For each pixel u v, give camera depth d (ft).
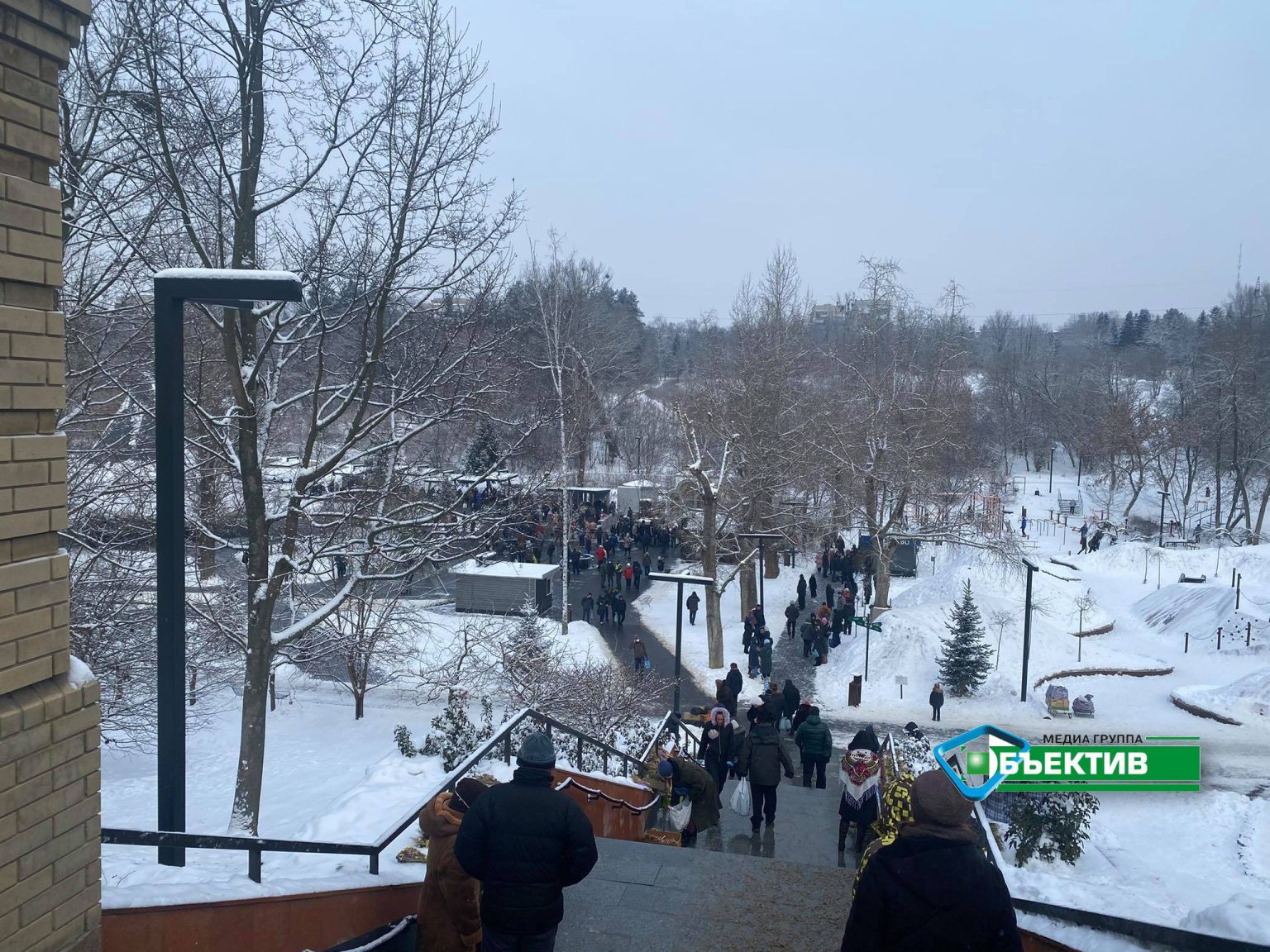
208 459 47.14
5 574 12.12
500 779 28.91
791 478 127.54
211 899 15.55
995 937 11.14
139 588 52.11
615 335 214.07
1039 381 290.56
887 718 86.74
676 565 147.74
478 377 46.80
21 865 12.16
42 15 12.80
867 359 134.21
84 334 44.70
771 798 39.19
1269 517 212.43
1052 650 106.01
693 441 106.83
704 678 96.68
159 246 42.37
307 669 73.51
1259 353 234.38
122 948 14.33
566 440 107.24
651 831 38.91
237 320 40.86
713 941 21.20
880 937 11.39
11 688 12.19
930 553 171.83
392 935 19.66
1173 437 196.13
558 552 148.46
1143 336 426.92
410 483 56.08
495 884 15.42
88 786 13.47
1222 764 73.36
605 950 20.70
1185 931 16.97
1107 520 198.49
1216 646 109.50
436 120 41.11
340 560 60.90
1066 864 42.50
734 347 154.71
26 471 12.55
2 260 12.22
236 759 62.95
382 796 30.04
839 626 110.42
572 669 70.44
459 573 106.63
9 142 12.39
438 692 73.97
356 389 41.70
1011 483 236.63
